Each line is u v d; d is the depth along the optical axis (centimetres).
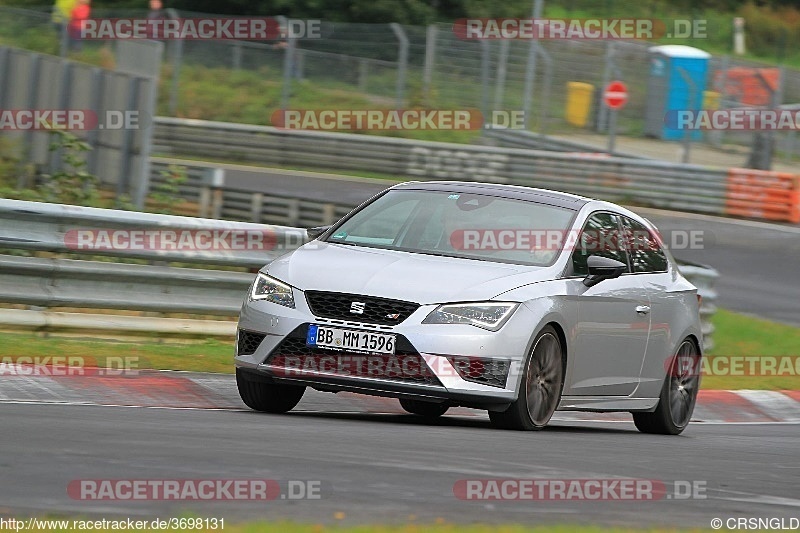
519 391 2836
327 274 2872
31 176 7606
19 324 3588
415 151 10106
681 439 3341
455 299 2806
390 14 13438
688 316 3541
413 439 2523
